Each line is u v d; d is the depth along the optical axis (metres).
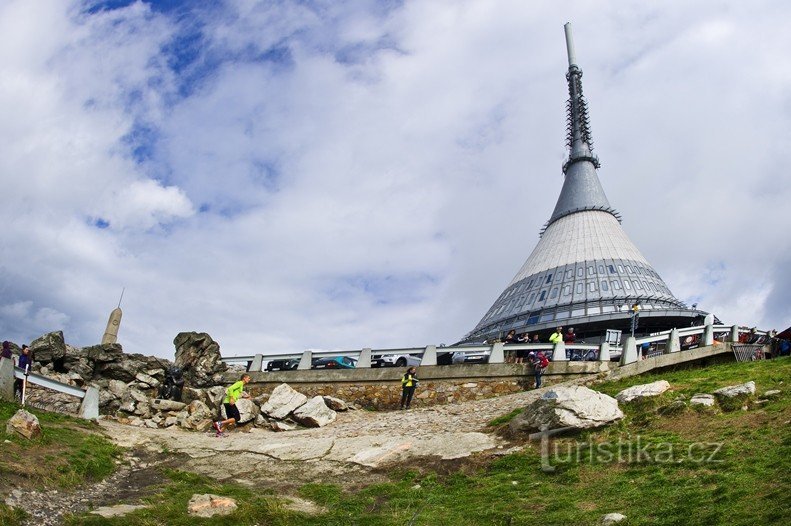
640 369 27.30
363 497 15.72
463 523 13.62
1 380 21.70
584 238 82.38
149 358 30.47
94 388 23.17
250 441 21.66
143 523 13.14
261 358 33.47
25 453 16.23
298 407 26.05
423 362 30.92
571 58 105.12
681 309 64.12
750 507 12.21
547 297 74.50
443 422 22.94
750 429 16.53
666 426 17.98
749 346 29.25
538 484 15.57
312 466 18.53
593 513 13.34
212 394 27.23
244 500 15.00
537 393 26.12
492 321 76.44
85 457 17.23
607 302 69.00
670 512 12.67
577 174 93.56
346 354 33.12
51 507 13.77
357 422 25.30
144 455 19.34
